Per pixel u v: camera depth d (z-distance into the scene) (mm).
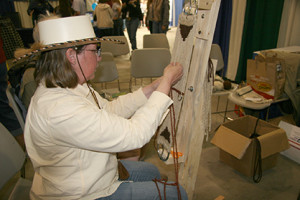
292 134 2041
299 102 2340
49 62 782
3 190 1790
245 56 3625
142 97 1132
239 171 1907
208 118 1090
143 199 908
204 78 960
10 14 5797
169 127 1156
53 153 788
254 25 3363
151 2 5270
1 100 2215
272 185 1771
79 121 729
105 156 858
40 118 745
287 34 3117
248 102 2229
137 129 800
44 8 2998
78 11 4328
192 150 1084
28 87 1532
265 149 1748
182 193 975
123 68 4883
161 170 1954
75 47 781
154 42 3430
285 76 2266
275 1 3055
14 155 1102
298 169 1943
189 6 986
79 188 808
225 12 3754
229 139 1814
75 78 816
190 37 993
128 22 5441
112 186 907
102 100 1127
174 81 999
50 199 841
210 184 1791
